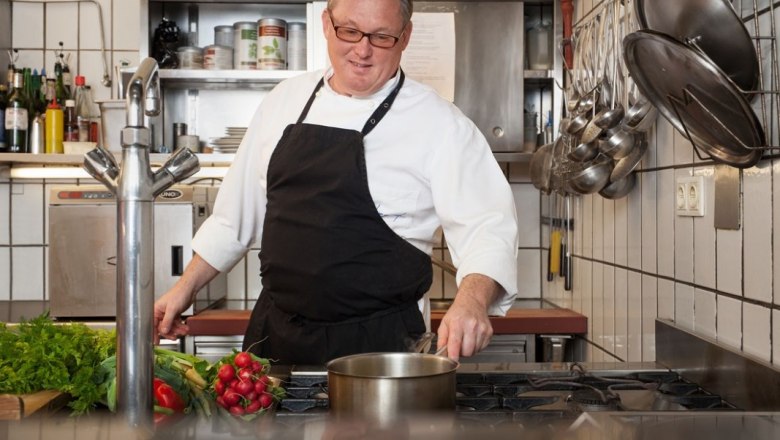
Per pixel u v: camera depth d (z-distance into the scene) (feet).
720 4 4.51
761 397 4.40
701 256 5.54
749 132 4.53
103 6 10.15
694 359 5.32
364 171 5.51
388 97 5.62
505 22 8.98
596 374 5.41
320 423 1.76
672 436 1.72
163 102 9.78
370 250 5.52
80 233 8.57
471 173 5.49
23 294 10.17
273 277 5.68
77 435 1.70
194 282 5.87
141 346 2.83
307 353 5.60
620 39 6.36
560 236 9.18
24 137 9.41
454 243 5.39
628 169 6.55
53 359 3.59
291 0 9.11
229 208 6.00
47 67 10.13
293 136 5.68
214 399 3.99
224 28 9.55
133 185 2.85
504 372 5.29
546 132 9.38
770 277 4.58
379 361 3.81
